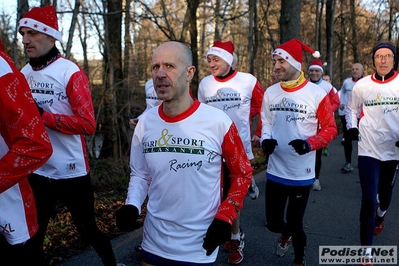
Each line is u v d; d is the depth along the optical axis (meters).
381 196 4.35
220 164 2.39
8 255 2.10
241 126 4.58
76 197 3.26
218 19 14.22
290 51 3.62
